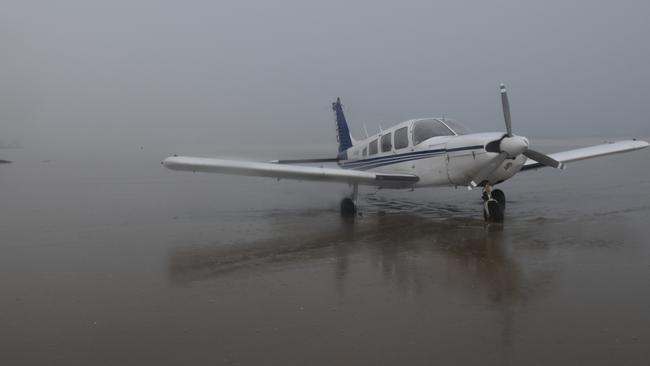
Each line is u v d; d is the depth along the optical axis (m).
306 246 6.14
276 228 7.53
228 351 3.01
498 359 2.81
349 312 3.65
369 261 5.26
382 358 2.86
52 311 3.79
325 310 3.71
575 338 3.07
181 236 6.93
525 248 5.63
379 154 10.33
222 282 4.54
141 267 5.16
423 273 4.70
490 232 6.71
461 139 8.14
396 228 7.30
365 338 3.15
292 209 9.88
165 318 3.61
